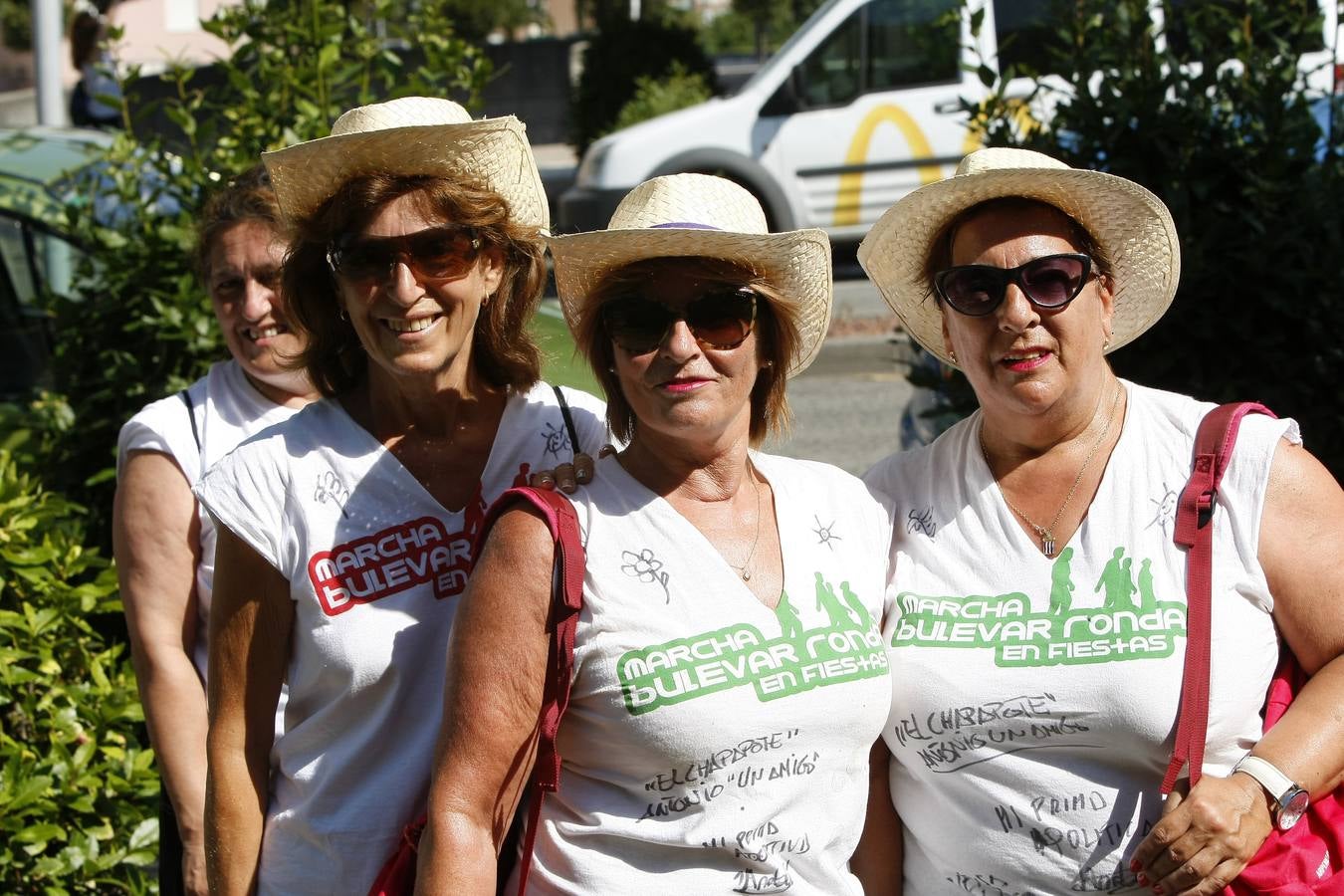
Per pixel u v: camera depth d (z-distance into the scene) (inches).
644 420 93.3
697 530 93.2
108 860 142.0
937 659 96.7
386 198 97.3
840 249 485.4
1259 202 160.7
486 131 99.3
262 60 193.3
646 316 91.7
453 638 91.1
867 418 336.8
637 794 90.4
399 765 97.3
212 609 100.1
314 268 102.9
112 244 181.3
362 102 194.4
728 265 92.2
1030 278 96.0
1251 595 95.0
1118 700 92.7
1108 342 110.3
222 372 124.0
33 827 136.5
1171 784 92.1
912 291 109.5
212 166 186.5
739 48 1609.3
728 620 91.0
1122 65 173.3
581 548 91.0
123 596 117.6
